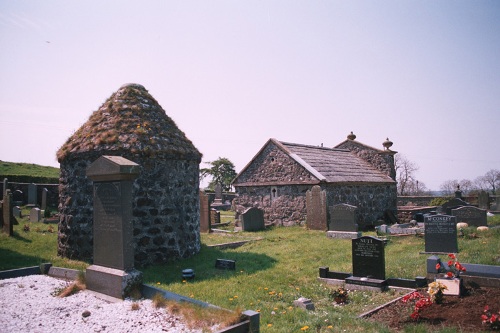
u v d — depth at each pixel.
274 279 9.56
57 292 7.45
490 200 31.86
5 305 6.65
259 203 23.22
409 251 12.92
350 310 7.54
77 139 11.73
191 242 12.22
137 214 10.73
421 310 6.80
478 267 8.41
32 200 25.08
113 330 5.48
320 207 19.55
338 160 25.12
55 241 13.61
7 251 11.63
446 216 12.04
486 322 5.98
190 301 6.29
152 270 10.16
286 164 22.16
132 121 11.66
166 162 11.52
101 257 7.55
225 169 70.38
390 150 27.19
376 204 24.78
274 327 5.98
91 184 10.93
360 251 9.47
